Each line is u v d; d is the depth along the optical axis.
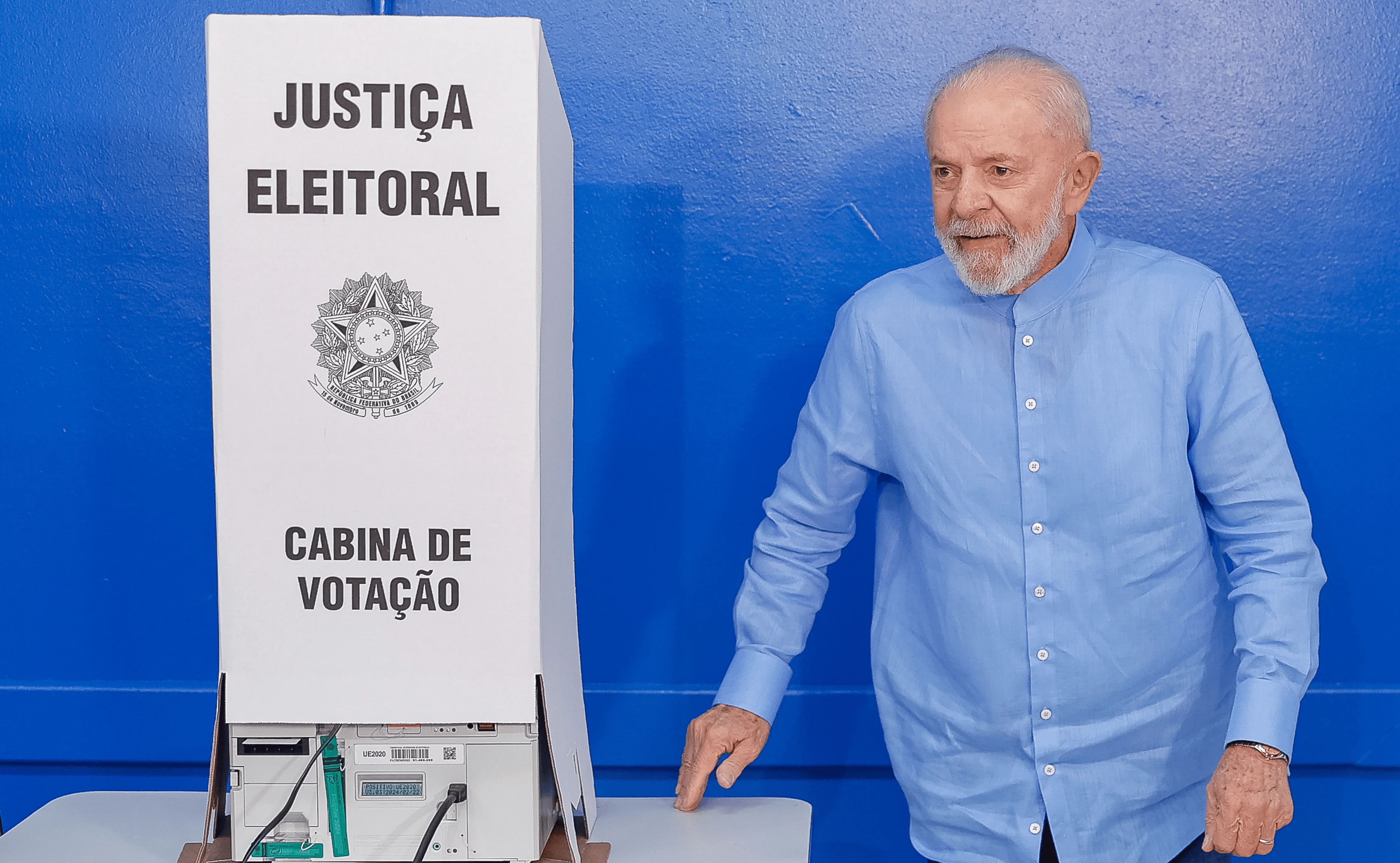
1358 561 1.64
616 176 1.64
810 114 1.63
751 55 1.62
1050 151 1.12
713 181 1.64
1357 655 1.65
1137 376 1.21
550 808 1.14
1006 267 1.15
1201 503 1.27
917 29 1.61
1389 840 1.67
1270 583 1.15
